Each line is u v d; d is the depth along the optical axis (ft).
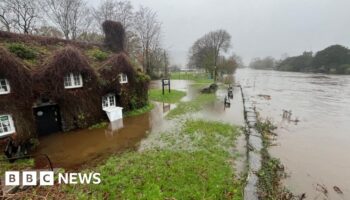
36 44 55.88
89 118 58.34
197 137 49.57
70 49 52.26
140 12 187.52
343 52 290.15
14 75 42.16
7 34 51.80
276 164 38.32
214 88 131.34
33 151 43.24
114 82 64.49
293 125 66.23
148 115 70.33
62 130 53.88
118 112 64.18
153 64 206.08
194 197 26.94
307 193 31.73
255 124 59.67
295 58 382.01
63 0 136.05
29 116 45.32
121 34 77.51
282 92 140.87
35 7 124.36
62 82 51.39
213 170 33.71
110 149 43.68
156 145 45.24
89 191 27.94
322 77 245.45
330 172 37.86
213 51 214.07
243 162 37.52
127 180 30.50
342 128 63.62
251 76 289.12
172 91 122.31
